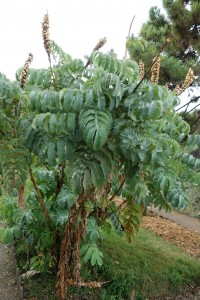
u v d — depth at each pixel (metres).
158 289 4.35
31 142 2.40
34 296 3.88
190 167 2.73
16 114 2.42
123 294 4.03
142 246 5.63
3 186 2.61
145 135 2.22
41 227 3.78
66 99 2.06
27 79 2.66
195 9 8.02
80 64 2.68
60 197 3.50
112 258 4.83
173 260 5.24
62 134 2.30
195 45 8.41
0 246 5.40
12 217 4.08
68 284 3.42
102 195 2.79
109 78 2.06
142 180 2.65
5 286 4.21
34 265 4.06
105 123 2.07
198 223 8.39
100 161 2.21
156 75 2.64
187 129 2.64
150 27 9.19
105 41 2.63
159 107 2.05
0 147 2.47
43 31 2.55
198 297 4.41
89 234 3.48
